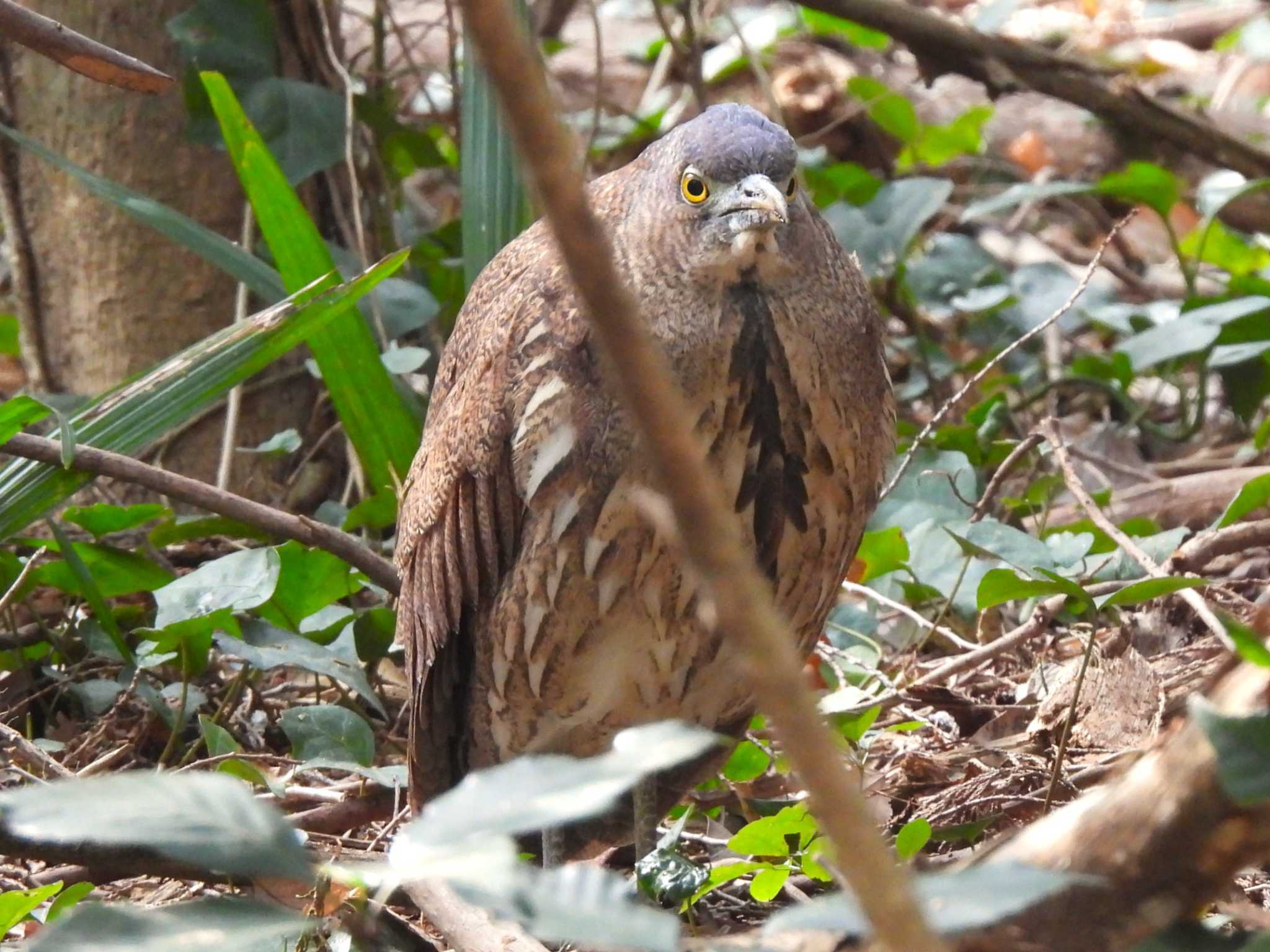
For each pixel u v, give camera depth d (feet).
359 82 49.29
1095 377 46.88
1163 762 15.30
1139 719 29.99
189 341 42.78
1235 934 15.83
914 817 28.84
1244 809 14.74
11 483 31.78
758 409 28.35
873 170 61.46
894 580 38.52
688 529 9.66
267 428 42.75
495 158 39.83
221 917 13.05
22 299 43.19
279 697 36.73
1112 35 76.43
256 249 43.09
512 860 12.26
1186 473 44.78
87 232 42.34
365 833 31.63
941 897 12.80
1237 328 44.96
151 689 33.32
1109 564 36.37
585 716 31.17
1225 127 65.92
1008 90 50.11
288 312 31.81
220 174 42.70
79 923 12.75
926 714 33.17
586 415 27.96
